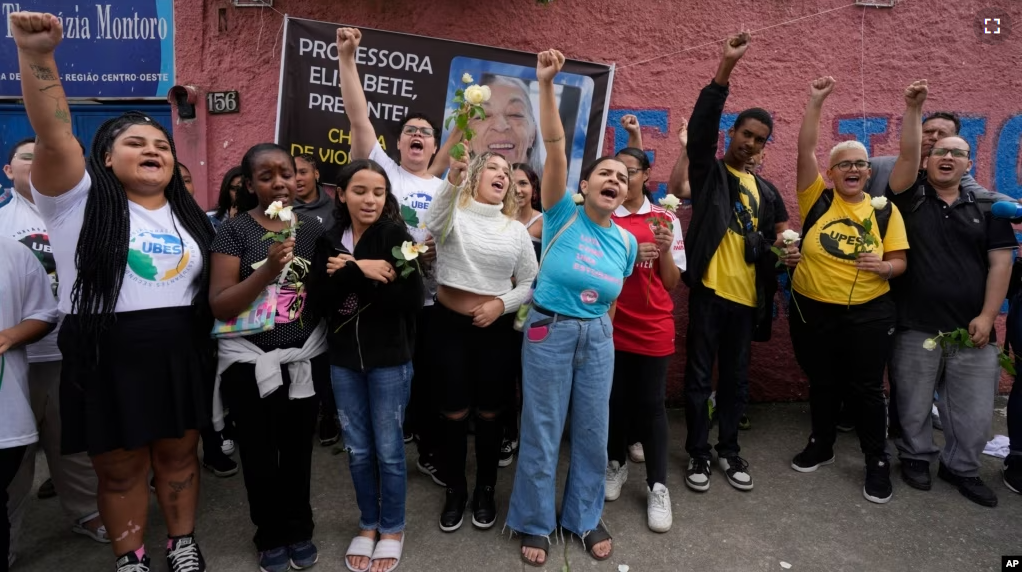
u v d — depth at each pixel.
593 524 2.50
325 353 2.32
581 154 3.85
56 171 1.88
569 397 2.43
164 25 3.67
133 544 2.22
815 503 2.87
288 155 2.26
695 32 3.83
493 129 3.80
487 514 2.62
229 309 2.03
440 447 2.92
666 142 3.89
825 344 3.04
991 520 2.73
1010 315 3.08
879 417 2.92
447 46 3.71
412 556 2.45
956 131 3.32
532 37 3.78
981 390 2.89
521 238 2.49
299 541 2.35
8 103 3.81
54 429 2.49
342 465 3.21
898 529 2.67
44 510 2.80
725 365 3.07
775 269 3.08
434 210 2.29
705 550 2.52
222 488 2.99
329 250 2.23
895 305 3.01
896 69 3.91
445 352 2.49
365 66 3.68
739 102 3.89
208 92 3.70
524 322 2.45
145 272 2.02
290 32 3.61
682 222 3.84
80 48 3.69
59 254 2.00
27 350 2.44
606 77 3.81
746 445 3.47
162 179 2.07
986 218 2.88
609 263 2.32
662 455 2.72
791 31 3.85
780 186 3.95
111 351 1.98
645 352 2.68
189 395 2.10
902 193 3.04
